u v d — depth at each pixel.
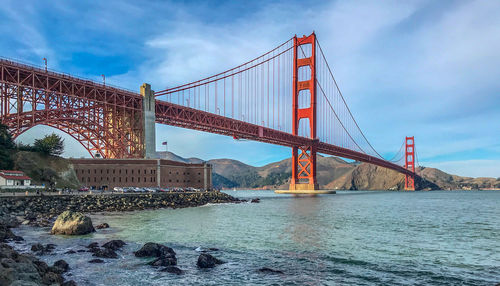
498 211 76.69
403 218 57.94
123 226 41.28
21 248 27.11
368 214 64.75
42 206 54.72
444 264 25.25
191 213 59.94
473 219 57.50
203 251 27.95
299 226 44.31
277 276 21.59
